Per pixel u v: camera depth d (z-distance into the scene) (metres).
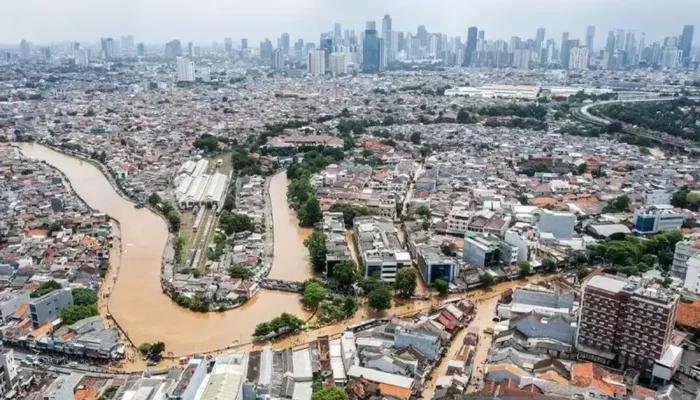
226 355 192.75
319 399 170.50
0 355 179.00
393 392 183.38
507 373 190.12
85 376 197.00
